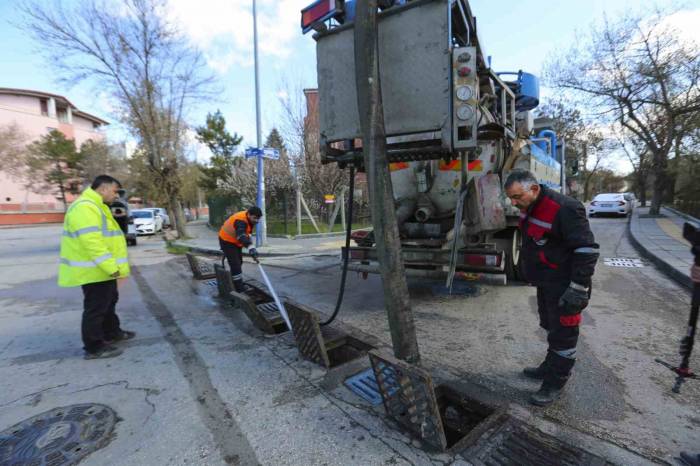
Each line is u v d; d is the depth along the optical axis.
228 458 2.12
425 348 3.58
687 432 2.24
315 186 15.66
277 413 2.55
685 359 2.58
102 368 3.34
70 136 43.84
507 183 2.59
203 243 13.93
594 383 2.83
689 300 4.89
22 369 3.36
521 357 3.34
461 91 2.86
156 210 23.23
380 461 2.05
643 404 2.55
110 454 2.18
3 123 36.56
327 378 3.03
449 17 2.76
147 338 4.07
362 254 5.33
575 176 12.70
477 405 2.62
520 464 2.00
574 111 18.61
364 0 2.41
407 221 5.46
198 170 31.75
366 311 4.87
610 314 4.39
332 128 3.39
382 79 3.04
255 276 7.38
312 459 2.09
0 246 15.05
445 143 2.90
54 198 40.00
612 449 2.10
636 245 9.33
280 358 3.46
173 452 2.18
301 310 3.30
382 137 2.53
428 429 2.15
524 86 6.21
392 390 2.37
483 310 4.73
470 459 2.05
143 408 2.66
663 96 13.56
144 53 13.72
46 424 2.48
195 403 2.72
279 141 18.48
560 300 2.42
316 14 3.16
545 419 2.39
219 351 3.66
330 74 3.33
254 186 17.77
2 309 5.46
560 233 2.45
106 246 3.65
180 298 5.84
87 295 3.60
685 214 16.83
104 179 3.71
